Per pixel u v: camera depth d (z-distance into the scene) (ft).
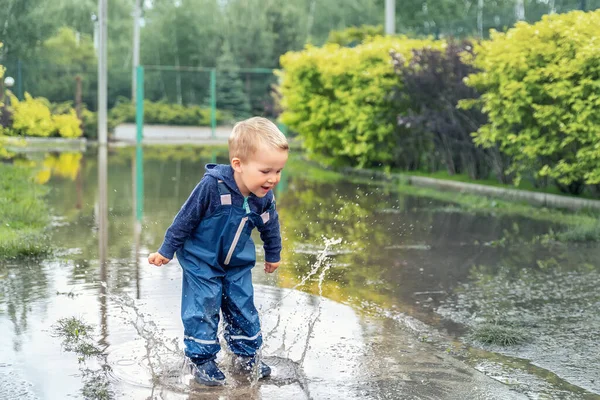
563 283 21.16
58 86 115.85
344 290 20.01
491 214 34.12
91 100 117.91
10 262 22.62
